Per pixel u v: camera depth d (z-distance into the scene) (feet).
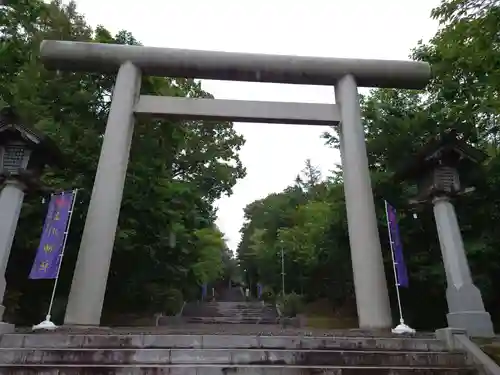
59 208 26.86
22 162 26.27
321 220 58.75
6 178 25.25
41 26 45.34
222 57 34.65
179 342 19.58
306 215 77.25
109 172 30.17
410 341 21.04
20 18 33.76
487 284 35.83
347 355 19.08
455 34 30.68
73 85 45.75
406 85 36.65
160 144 48.85
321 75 35.45
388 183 42.09
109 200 29.37
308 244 64.08
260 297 128.47
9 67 35.12
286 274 87.81
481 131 43.57
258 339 20.08
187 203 51.75
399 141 43.60
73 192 27.55
